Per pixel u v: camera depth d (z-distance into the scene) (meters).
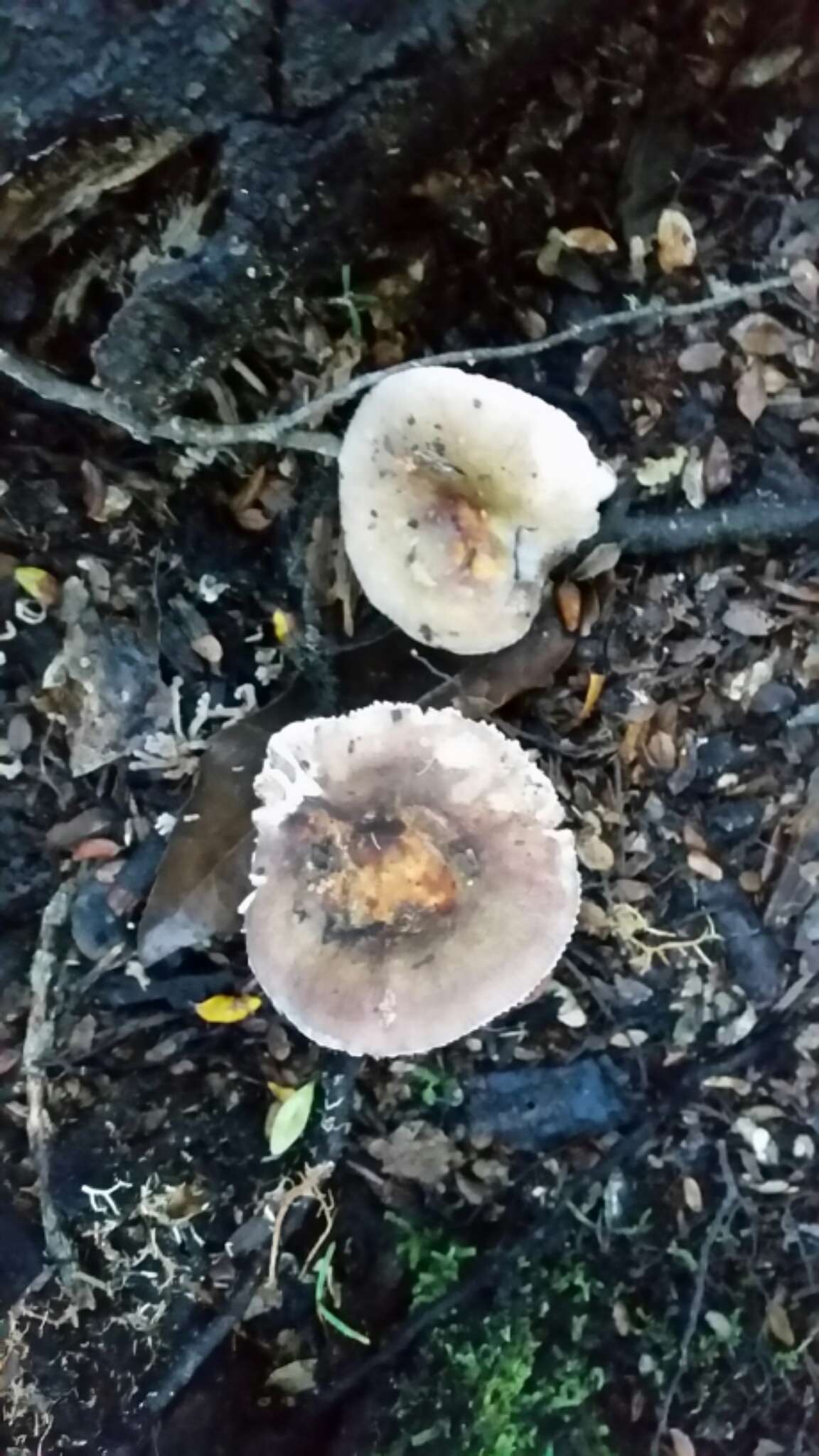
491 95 0.24
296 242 0.24
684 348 0.28
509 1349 0.30
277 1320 0.30
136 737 0.27
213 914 0.27
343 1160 0.30
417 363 0.26
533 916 0.24
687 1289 0.30
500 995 0.24
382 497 0.25
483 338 0.28
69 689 0.27
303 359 0.27
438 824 0.24
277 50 0.21
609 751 0.29
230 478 0.27
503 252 0.27
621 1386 0.30
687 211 0.27
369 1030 0.24
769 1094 0.30
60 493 0.26
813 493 0.28
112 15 0.20
